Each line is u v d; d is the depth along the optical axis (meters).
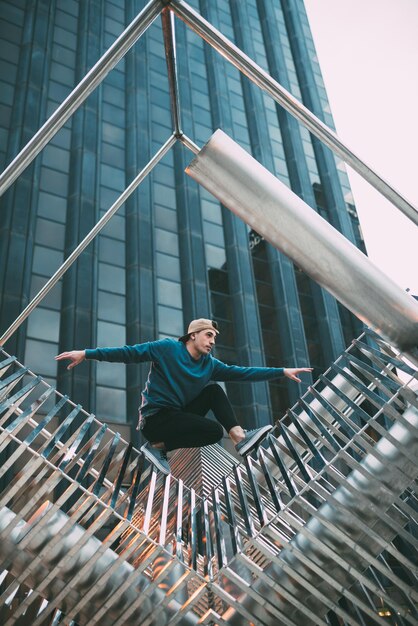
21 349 22.45
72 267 25.66
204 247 30.89
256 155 37.88
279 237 2.47
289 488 3.55
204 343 3.64
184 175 32.66
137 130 32.44
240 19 44.50
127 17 37.03
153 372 3.60
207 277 29.89
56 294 24.84
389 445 3.52
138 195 30.11
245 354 28.78
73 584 3.27
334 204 39.06
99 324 25.22
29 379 22.08
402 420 3.40
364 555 3.34
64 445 3.65
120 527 3.27
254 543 3.39
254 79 2.69
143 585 3.54
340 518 3.48
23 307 23.28
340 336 32.53
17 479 3.26
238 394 27.17
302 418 5.62
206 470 6.47
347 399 4.03
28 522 3.34
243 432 3.55
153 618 3.45
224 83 39.38
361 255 2.40
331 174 40.38
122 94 33.78
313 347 31.81
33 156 2.59
